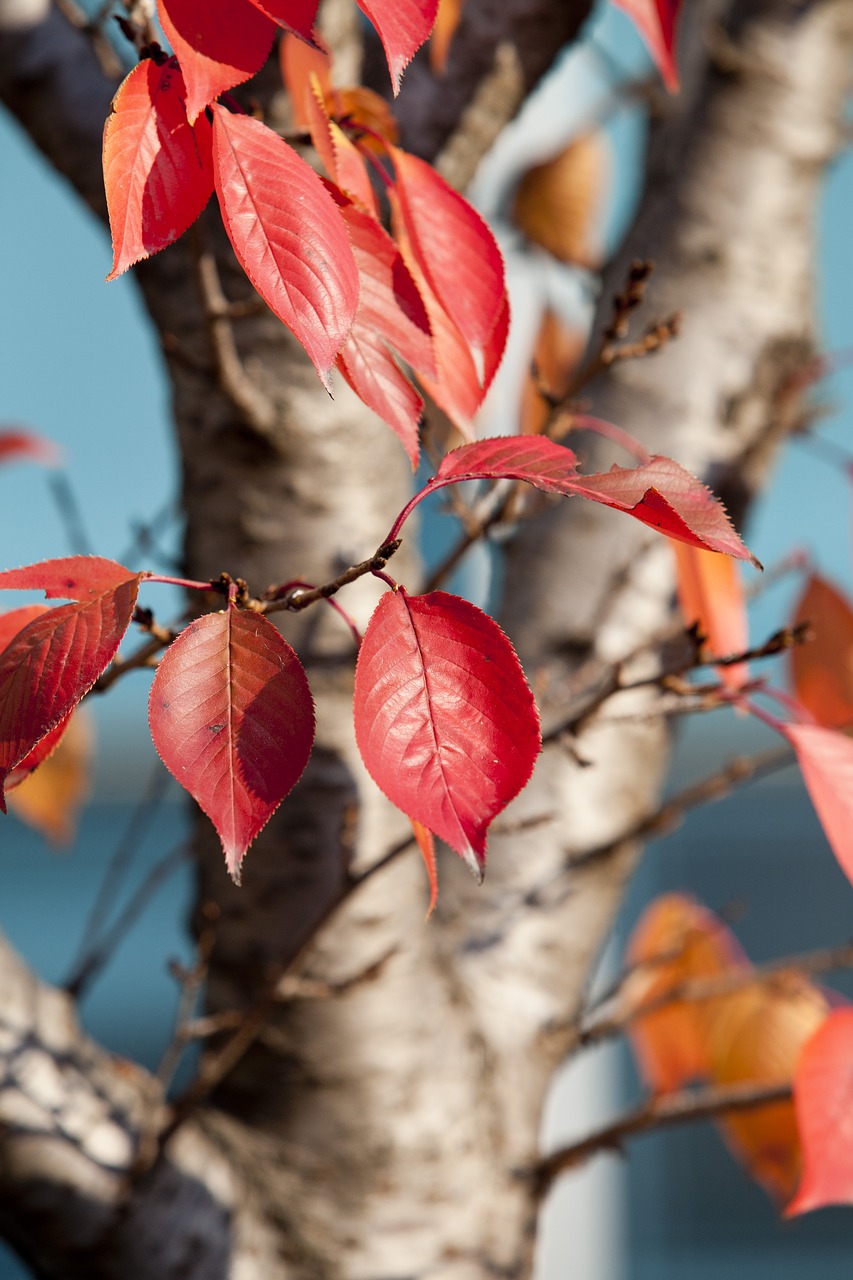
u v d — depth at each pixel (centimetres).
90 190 162
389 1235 162
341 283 110
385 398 116
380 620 112
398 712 111
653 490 110
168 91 112
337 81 142
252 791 111
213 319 133
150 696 111
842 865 127
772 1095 162
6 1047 142
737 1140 187
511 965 187
